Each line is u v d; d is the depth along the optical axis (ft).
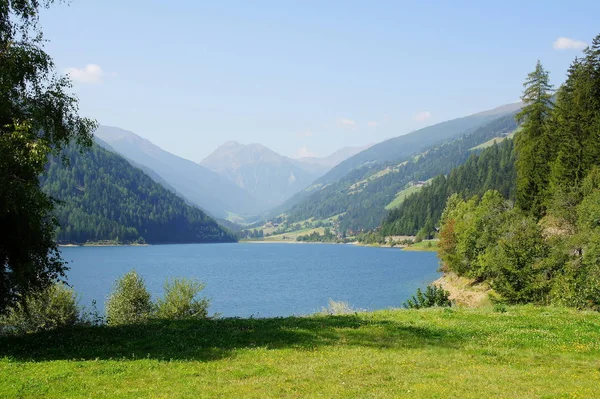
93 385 44.93
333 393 41.75
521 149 256.32
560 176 227.81
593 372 49.08
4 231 67.82
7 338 70.85
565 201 204.85
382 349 60.03
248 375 48.37
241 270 472.03
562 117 244.22
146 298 156.87
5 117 62.44
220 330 73.36
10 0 66.54
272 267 513.45
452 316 84.53
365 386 43.91
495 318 81.51
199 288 157.48
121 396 41.57
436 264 518.78
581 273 139.44
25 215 66.18
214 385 44.78
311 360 54.13
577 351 58.39
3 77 59.98
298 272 445.37
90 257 636.89
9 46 62.75
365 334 69.05
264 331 71.82
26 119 62.75
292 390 42.91
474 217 268.41
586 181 203.00
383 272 431.84
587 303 110.42
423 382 45.24
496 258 156.25
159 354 57.98
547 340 63.87
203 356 56.75
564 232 200.44
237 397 40.98
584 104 237.45
